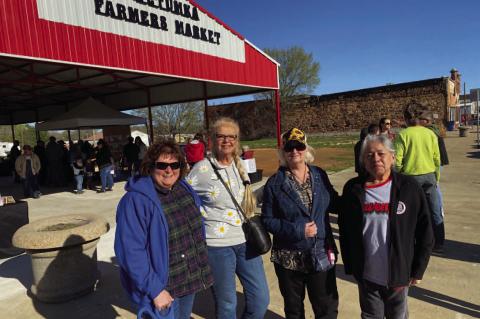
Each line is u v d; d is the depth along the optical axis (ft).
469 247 15.67
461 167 38.83
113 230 20.86
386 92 114.93
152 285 6.60
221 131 8.61
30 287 13.48
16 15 22.48
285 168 8.54
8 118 83.05
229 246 8.47
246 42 42.78
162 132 131.64
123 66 29.01
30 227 12.73
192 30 35.68
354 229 7.86
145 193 6.85
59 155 43.93
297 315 8.66
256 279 8.65
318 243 8.18
